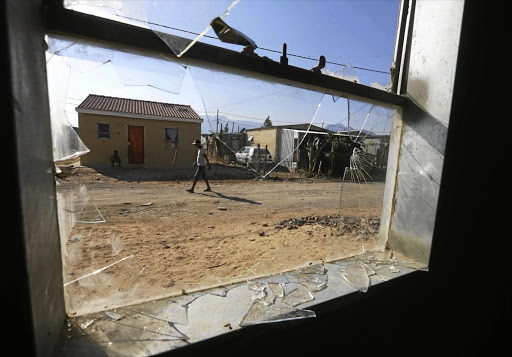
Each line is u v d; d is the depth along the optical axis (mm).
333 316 1062
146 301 1009
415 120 1543
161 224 3871
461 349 1791
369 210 2471
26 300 551
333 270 1373
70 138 829
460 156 1465
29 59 566
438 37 1417
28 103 560
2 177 493
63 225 884
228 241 3115
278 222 4199
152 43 773
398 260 1552
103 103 10750
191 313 932
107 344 760
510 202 1866
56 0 650
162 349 747
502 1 1450
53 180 726
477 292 1814
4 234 510
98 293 1291
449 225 1524
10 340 549
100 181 7875
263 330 876
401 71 1616
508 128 1709
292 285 1189
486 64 1470
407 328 1427
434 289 1525
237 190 7836
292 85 1141
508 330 2023
